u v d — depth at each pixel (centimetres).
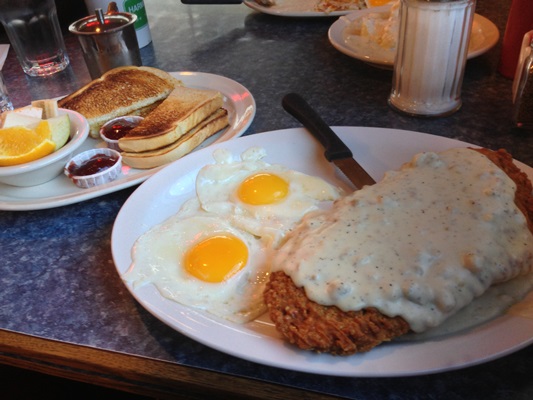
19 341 34
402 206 34
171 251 37
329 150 43
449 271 30
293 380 30
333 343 28
